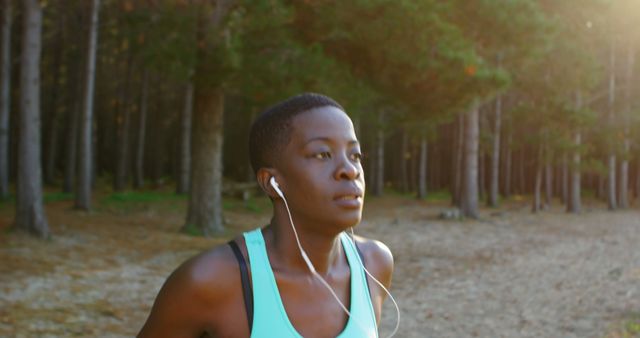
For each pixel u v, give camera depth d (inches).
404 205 1174.3
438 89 498.9
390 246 603.5
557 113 1000.9
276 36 474.3
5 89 816.3
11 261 407.8
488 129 1312.7
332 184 53.4
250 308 53.7
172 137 1734.7
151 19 473.1
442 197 1443.2
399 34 458.9
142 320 289.6
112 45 1102.4
